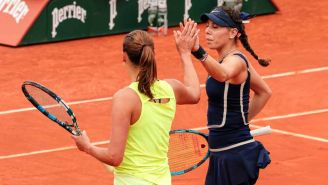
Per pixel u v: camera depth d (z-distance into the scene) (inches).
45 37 1953.7
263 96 900.6
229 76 810.2
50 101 704.4
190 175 1163.3
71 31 1985.7
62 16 1966.0
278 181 1148.5
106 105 1530.5
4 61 1825.8
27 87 711.7
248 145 861.2
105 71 1763.0
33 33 1939.0
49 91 690.8
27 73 1739.7
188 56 733.3
